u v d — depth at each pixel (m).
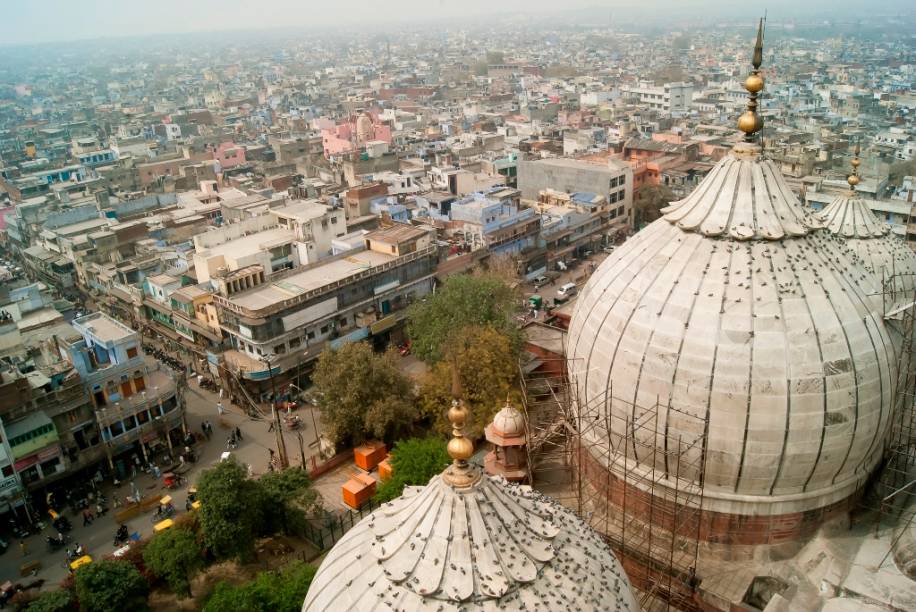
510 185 136.12
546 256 106.25
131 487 61.69
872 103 179.75
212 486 48.53
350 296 80.50
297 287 78.75
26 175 156.12
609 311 37.31
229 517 48.78
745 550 35.03
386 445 62.50
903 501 36.38
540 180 126.06
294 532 54.38
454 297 69.75
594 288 40.06
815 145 128.50
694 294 34.19
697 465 34.12
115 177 146.38
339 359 62.72
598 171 117.44
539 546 22.08
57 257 110.50
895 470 37.09
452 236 100.50
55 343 67.94
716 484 34.47
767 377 31.91
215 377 79.38
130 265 97.19
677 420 33.72
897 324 36.56
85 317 71.25
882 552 33.41
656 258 36.94
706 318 33.34
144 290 92.56
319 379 62.84
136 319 94.94
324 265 85.94
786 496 33.97
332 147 175.38
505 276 87.44
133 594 45.72
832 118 164.00
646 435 35.16
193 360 84.75
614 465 37.97
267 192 126.25
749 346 32.22
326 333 79.19
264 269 81.44
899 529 34.00
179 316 85.12
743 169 36.31
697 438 33.44
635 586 36.84
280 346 74.69
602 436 38.69
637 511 37.75
